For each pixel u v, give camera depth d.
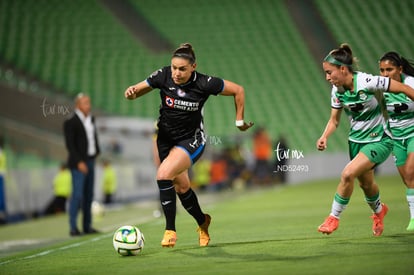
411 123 25.77
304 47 106.31
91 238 32.19
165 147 22.86
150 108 95.62
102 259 22.48
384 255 19.23
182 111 22.09
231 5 114.75
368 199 23.98
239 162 83.94
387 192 54.25
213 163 81.25
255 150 83.38
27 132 76.88
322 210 41.47
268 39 108.31
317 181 83.00
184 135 22.50
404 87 21.67
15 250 32.09
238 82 102.06
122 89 98.00
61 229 43.88
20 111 83.38
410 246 20.94
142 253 23.16
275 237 26.44
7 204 53.25
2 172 52.59
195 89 21.88
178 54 21.28
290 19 111.50
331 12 110.88
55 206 59.00
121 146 73.12
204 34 109.75
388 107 25.72
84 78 99.31
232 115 96.44
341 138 91.19
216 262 19.84
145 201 69.62
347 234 25.72
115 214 54.38
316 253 20.58
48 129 83.69
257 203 52.91
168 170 21.80
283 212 41.81
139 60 103.75
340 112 23.48
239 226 33.38
